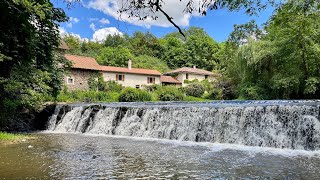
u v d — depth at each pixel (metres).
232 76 32.44
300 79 24.05
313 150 10.42
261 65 26.48
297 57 22.67
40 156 8.73
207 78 55.47
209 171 6.86
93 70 37.72
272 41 25.36
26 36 14.03
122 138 13.91
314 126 10.80
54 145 11.16
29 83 15.27
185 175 6.46
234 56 28.61
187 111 14.05
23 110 18.02
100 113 17.20
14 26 13.29
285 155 9.12
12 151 9.65
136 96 31.23
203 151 9.86
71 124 17.77
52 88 17.83
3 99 15.05
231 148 10.67
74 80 36.06
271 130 11.72
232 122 12.69
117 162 7.86
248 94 27.02
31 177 6.27
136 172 6.74
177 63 71.12
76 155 8.95
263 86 27.02
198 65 69.75
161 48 75.94
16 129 16.83
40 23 15.14
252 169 7.05
